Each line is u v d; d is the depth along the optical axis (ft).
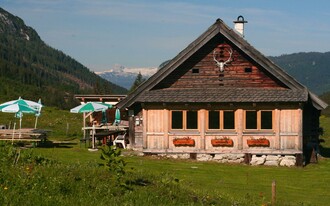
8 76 652.89
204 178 72.38
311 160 93.91
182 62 92.02
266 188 66.59
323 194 64.18
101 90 389.60
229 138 90.79
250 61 92.38
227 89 92.02
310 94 93.45
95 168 50.16
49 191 40.83
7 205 36.47
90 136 113.70
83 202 39.40
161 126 92.73
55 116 158.40
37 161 51.34
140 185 47.37
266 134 90.02
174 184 50.72
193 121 92.02
